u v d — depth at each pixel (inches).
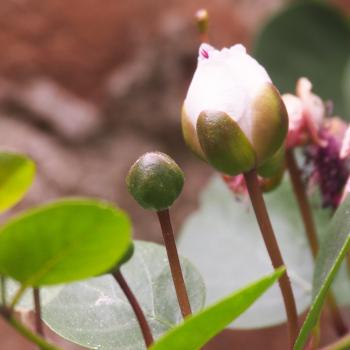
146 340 11.2
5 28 24.3
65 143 24.0
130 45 24.8
